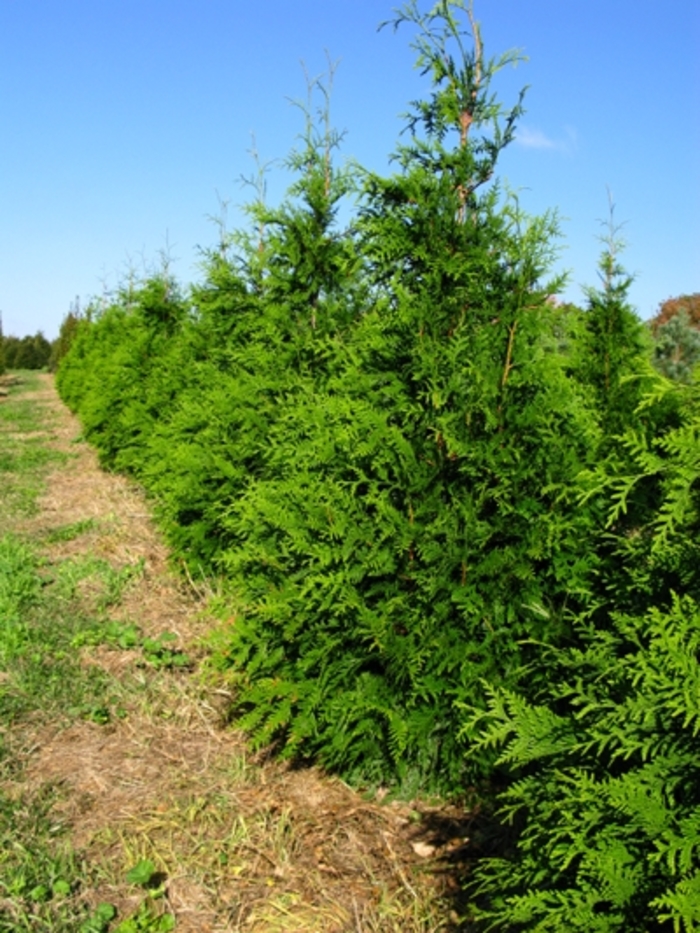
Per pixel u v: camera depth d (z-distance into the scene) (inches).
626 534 157.5
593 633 125.5
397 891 129.8
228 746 180.1
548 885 102.0
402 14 174.4
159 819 150.3
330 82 267.7
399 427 164.4
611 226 230.5
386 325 164.2
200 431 300.7
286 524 164.7
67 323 1815.9
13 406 1163.3
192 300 321.4
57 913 123.6
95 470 581.9
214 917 125.3
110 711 194.5
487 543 157.1
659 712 92.8
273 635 168.2
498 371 155.1
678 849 80.1
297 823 150.0
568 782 103.0
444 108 169.6
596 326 224.7
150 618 262.1
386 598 157.2
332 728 157.8
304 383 243.4
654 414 156.3
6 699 195.8
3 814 148.6
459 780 157.0
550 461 151.9
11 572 295.1
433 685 150.9
